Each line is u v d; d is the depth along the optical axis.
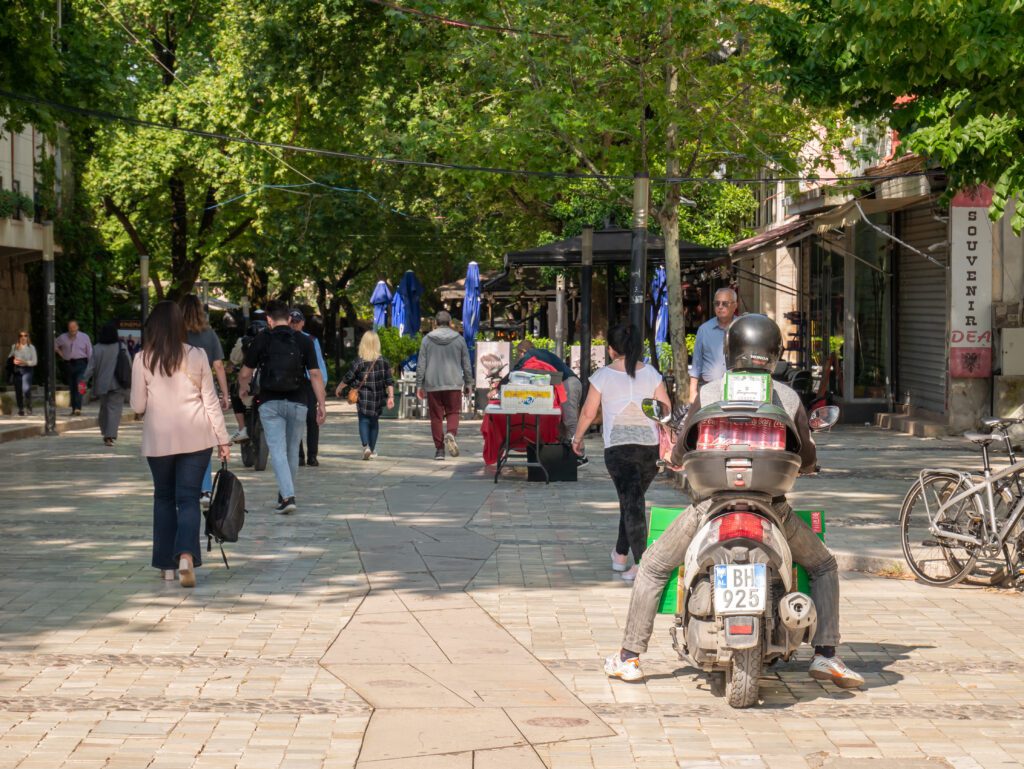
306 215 38.59
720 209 33.19
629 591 9.06
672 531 6.59
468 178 21.92
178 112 39.31
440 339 18.62
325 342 56.34
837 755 5.56
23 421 25.52
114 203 43.88
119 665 6.96
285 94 34.19
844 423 26.61
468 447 20.78
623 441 9.21
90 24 20.83
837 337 29.80
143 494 14.36
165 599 8.71
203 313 12.80
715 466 6.16
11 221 31.12
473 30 20.22
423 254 42.97
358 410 18.56
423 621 8.09
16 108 18.34
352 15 31.69
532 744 5.68
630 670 6.70
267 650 7.34
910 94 12.14
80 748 5.57
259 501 13.75
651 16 18.97
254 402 16.94
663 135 20.31
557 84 20.17
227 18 36.88
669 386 18.44
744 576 6.02
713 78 19.66
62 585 9.15
